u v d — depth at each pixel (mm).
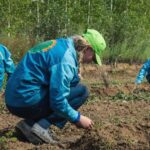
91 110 9656
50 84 6453
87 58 6711
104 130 6805
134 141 6648
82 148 6629
